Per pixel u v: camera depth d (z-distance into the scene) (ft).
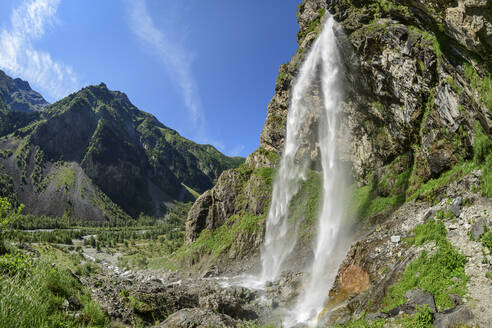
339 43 133.49
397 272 54.65
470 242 47.67
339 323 58.23
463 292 37.68
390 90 113.91
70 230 586.45
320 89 165.17
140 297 63.21
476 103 66.18
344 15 134.10
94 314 41.70
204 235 189.06
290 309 91.81
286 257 135.44
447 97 81.56
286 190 169.48
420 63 94.53
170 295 75.72
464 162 78.02
